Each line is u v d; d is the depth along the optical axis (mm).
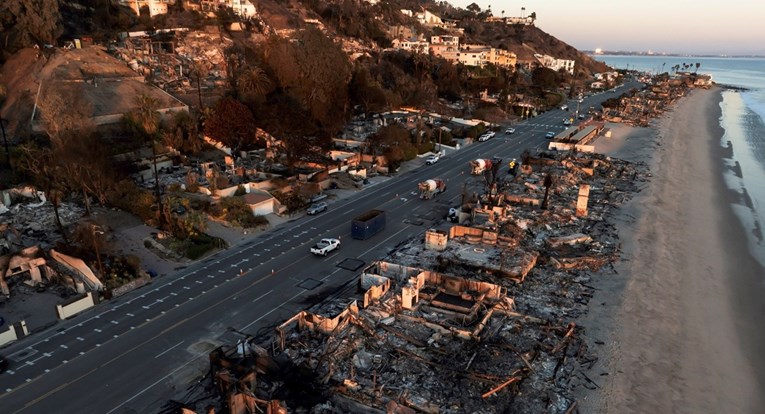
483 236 63594
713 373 40656
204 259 57719
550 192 85500
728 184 98188
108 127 90812
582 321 46719
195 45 138625
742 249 66875
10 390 35344
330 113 118562
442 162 108188
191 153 92688
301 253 59969
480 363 39219
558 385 37344
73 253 51844
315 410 33688
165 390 35781
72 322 44219
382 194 84750
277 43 123750
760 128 163125
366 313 45781
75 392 35375
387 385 36375
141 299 48531
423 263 57469
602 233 68875
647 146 128000
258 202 70062
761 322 49031
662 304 50875
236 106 97312
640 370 40156
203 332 43094
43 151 73938
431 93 171750
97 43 123125
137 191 69125
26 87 97188
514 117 169000
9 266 48156
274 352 39688
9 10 107688
